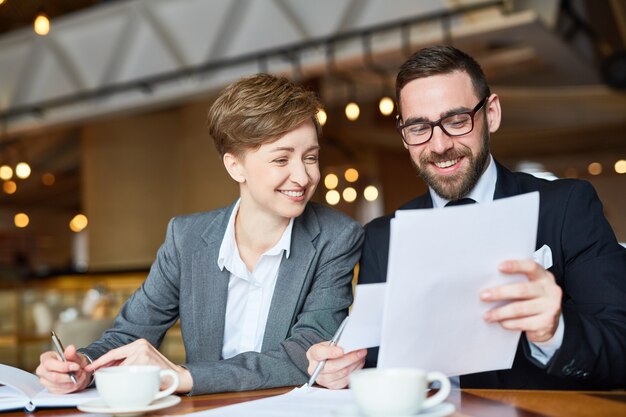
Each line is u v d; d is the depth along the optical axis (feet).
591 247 5.34
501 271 3.80
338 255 5.79
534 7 17.10
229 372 4.73
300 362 5.02
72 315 15.97
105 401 3.88
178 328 17.33
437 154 5.52
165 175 28.32
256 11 19.57
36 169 47.80
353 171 45.14
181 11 20.97
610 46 26.32
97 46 22.90
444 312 3.81
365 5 17.79
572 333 4.28
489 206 3.66
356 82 30.01
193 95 21.45
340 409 3.56
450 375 4.12
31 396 4.41
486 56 31.68
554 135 44.42
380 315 4.06
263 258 5.73
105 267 27.86
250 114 5.15
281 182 5.26
